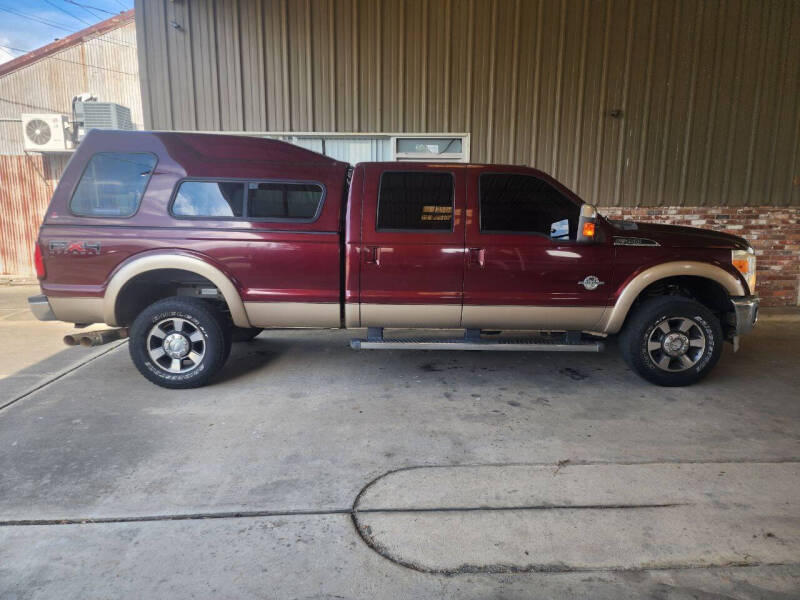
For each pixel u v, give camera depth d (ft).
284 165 13.93
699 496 9.04
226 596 6.64
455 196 13.96
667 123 25.57
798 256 26.68
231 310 13.98
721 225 26.40
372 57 25.29
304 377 15.52
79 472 9.83
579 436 11.53
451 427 12.00
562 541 7.80
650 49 25.02
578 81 25.32
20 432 11.57
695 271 14.10
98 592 6.70
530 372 16.16
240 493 9.14
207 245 13.61
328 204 13.82
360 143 26.17
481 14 24.97
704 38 24.98
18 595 6.62
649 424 12.19
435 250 13.87
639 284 14.05
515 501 8.89
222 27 24.97
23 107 50.34
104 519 8.32
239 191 13.76
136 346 13.99
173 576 7.02
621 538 7.88
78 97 40.52
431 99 25.54
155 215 13.55
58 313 13.73
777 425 12.16
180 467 10.06
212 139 13.97
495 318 14.33
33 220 38.29
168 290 15.62
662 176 25.96
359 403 13.48
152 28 24.85
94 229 13.44
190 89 25.29
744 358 17.74
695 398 13.92
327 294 14.05
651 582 6.95
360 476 9.77
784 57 25.21
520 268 13.97
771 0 24.77
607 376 15.79
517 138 25.80
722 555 7.48
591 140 25.72
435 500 8.93
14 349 18.72
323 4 24.91
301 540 7.83
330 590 6.77
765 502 8.86
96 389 14.40
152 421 12.24
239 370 16.14
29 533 7.95
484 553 7.53
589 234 13.20
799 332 21.58
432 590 6.79
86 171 13.61
